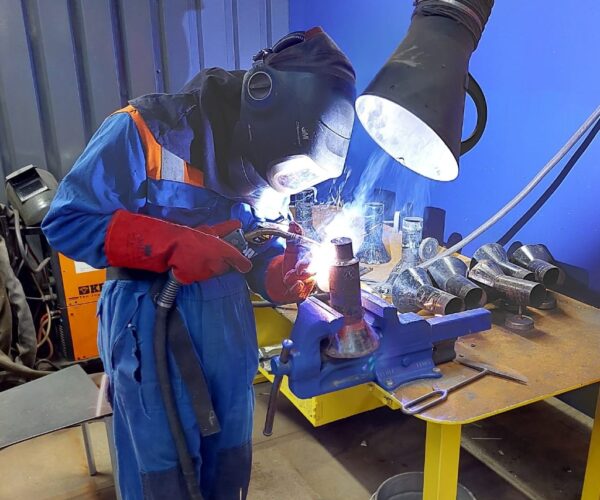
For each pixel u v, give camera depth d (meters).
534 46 1.88
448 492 1.29
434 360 1.36
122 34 2.72
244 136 1.08
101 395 1.60
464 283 1.59
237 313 1.19
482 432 2.08
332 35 2.85
